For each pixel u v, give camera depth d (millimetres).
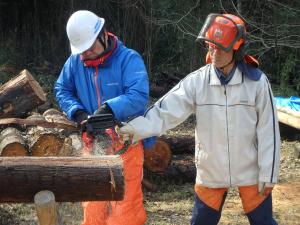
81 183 3336
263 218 4027
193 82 3988
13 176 3264
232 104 3896
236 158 3941
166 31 15141
